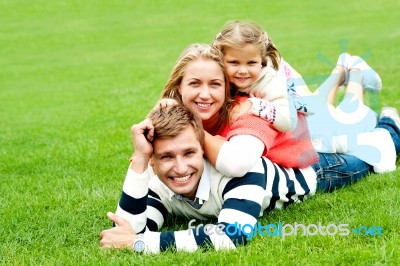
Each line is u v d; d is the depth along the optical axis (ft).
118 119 27.50
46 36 70.03
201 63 12.10
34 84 45.32
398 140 16.06
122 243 11.19
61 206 14.44
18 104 37.52
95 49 61.16
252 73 13.25
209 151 11.53
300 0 78.07
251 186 11.39
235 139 11.81
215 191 11.77
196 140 11.41
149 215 12.30
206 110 12.17
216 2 82.58
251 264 9.98
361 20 62.85
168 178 11.53
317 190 13.85
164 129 11.21
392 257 9.96
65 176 17.48
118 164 18.13
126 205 11.50
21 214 13.89
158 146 11.35
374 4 71.36
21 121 31.14
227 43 13.15
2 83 47.01
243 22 13.75
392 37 49.65
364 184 14.24
